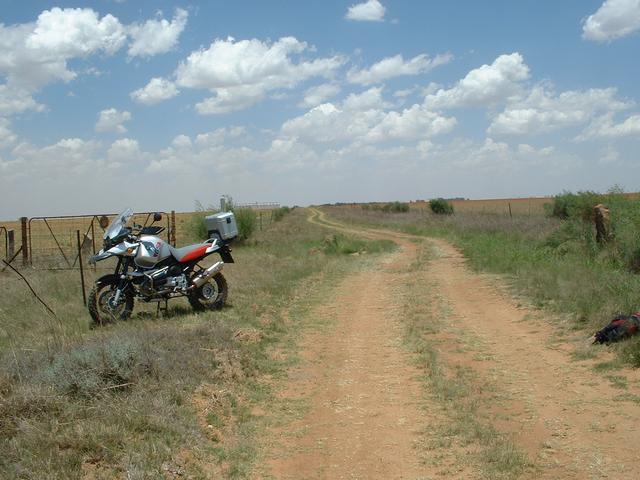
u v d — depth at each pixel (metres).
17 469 4.29
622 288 9.88
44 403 5.33
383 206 75.88
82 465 4.49
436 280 15.09
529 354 8.11
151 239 10.05
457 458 5.02
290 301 12.55
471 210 50.41
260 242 27.72
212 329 8.71
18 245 26.61
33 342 8.01
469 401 6.36
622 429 5.38
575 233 17.06
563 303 10.40
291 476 4.88
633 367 7.01
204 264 17.36
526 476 4.61
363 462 5.09
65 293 12.34
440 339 9.17
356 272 17.53
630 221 13.97
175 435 5.22
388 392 6.85
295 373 7.66
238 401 6.52
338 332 9.94
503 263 16.19
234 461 5.12
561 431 5.46
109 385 5.95
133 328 8.78
